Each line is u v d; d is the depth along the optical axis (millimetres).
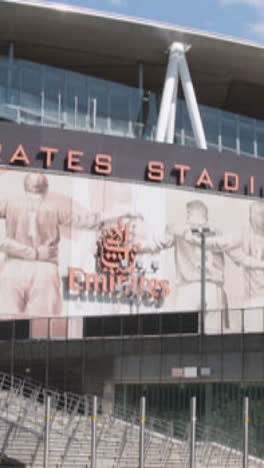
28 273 67500
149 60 79562
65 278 68438
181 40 76125
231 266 73875
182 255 72188
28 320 58125
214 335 51094
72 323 56781
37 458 41719
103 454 43438
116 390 54906
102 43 76625
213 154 74625
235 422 50000
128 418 52219
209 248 73312
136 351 54031
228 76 83688
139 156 72000
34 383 57000
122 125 76812
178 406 52625
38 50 78188
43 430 43281
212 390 51500
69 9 71438
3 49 78125
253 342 49344
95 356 55531
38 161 69000
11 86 73125
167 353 52750
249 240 74938
